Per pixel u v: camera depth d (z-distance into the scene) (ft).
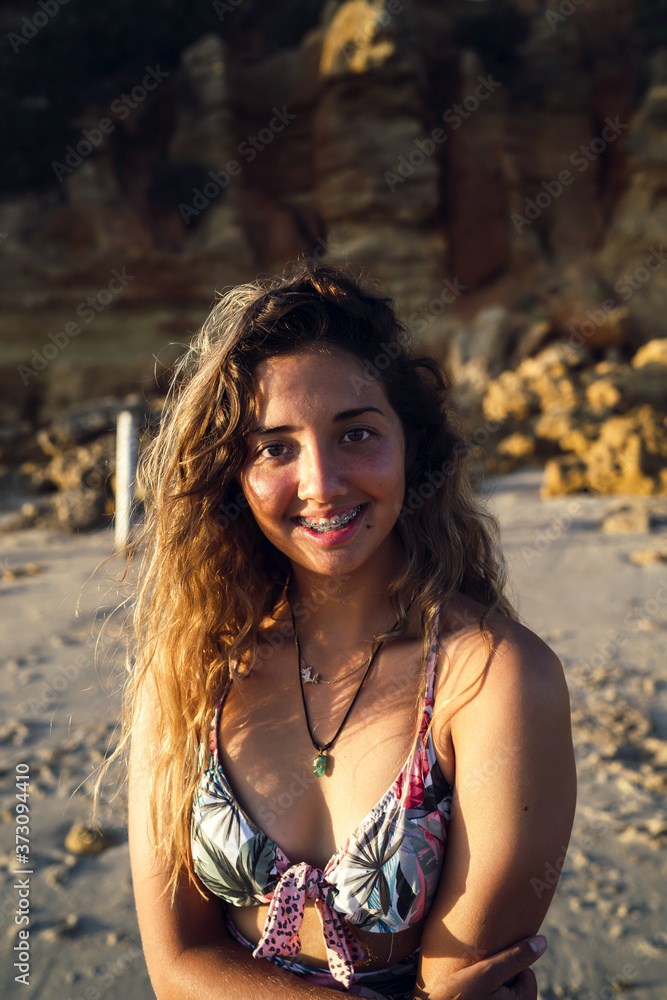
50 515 36.65
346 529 4.09
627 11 79.66
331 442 4.04
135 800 4.65
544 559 24.27
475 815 3.79
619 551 24.67
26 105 69.92
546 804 3.78
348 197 71.26
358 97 70.79
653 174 72.38
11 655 18.04
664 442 34.83
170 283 67.92
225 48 74.43
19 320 65.10
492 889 3.74
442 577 4.39
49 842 10.57
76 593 23.13
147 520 5.13
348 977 3.93
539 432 41.57
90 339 66.44
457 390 48.78
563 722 3.90
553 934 8.53
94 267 65.98
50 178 69.82
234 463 4.23
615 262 72.33
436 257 71.20
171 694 4.62
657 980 7.75
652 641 16.97
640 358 46.91
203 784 4.33
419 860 3.86
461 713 3.92
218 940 4.39
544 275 72.02
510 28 78.23
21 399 64.69
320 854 4.09
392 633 4.32
